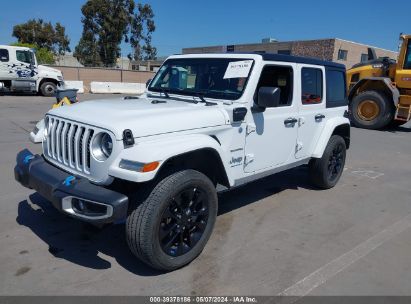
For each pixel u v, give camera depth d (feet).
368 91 39.60
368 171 22.56
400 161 25.66
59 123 11.05
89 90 84.69
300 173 20.95
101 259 10.93
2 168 19.38
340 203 16.57
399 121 40.88
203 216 10.98
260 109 12.72
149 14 155.33
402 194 18.26
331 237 13.03
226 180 11.81
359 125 40.65
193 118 10.82
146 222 9.39
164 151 9.36
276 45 125.49
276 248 12.03
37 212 13.93
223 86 12.96
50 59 151.33
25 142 25.72
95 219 9.21
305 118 15.35
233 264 10.93
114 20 144.87
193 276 10.25
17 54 61.67
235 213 14.84
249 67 12.62
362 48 123.95
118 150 9.35
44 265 10.49
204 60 13.97
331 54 114.01
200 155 11.35
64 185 9.79
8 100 57.06
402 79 37.45
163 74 15.29
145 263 10.29
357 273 10.73
